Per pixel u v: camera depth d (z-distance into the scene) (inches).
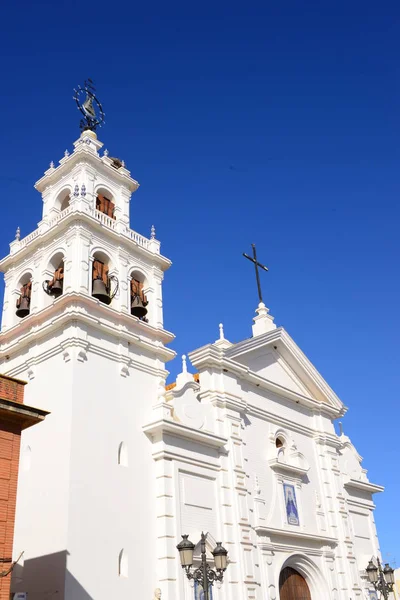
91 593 918.4
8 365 1203.2
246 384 1370.6
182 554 835.4
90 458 1011.3
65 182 1355.8
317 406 1566.2
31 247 1283.2
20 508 1010.7
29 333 1155.3
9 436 805.2
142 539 1024.2
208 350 1273.4
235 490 1194.6
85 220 1211.2
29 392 1114.1
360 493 1659.7
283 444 1428.4
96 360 1103.0
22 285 1309.1
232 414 1270.9
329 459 1536.7
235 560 1132.5
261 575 1177.4
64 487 962.7
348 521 1501.0
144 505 1053.2
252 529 1201.4
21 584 944.9
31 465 1032.2
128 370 1152.2
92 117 1460.4
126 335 1164.5
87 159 1336.1
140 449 1096.8
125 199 1385.3
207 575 842.2
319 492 1469.0
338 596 1362.0
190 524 1088.8
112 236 1256.2
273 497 1301.7
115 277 1224.2
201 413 1221.1
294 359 1529.3
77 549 928.9
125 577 973.8
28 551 963.3
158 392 1167.0
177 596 1003.9
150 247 1354.6
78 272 1156.5
